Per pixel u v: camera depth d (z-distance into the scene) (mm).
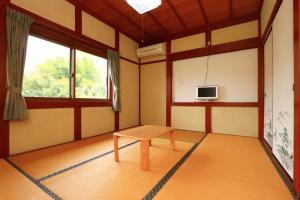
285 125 1798
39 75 2588
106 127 3748
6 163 1947
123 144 2791
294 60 1425
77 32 3029
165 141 2998
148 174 1682
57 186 1445
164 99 4484
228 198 1272
